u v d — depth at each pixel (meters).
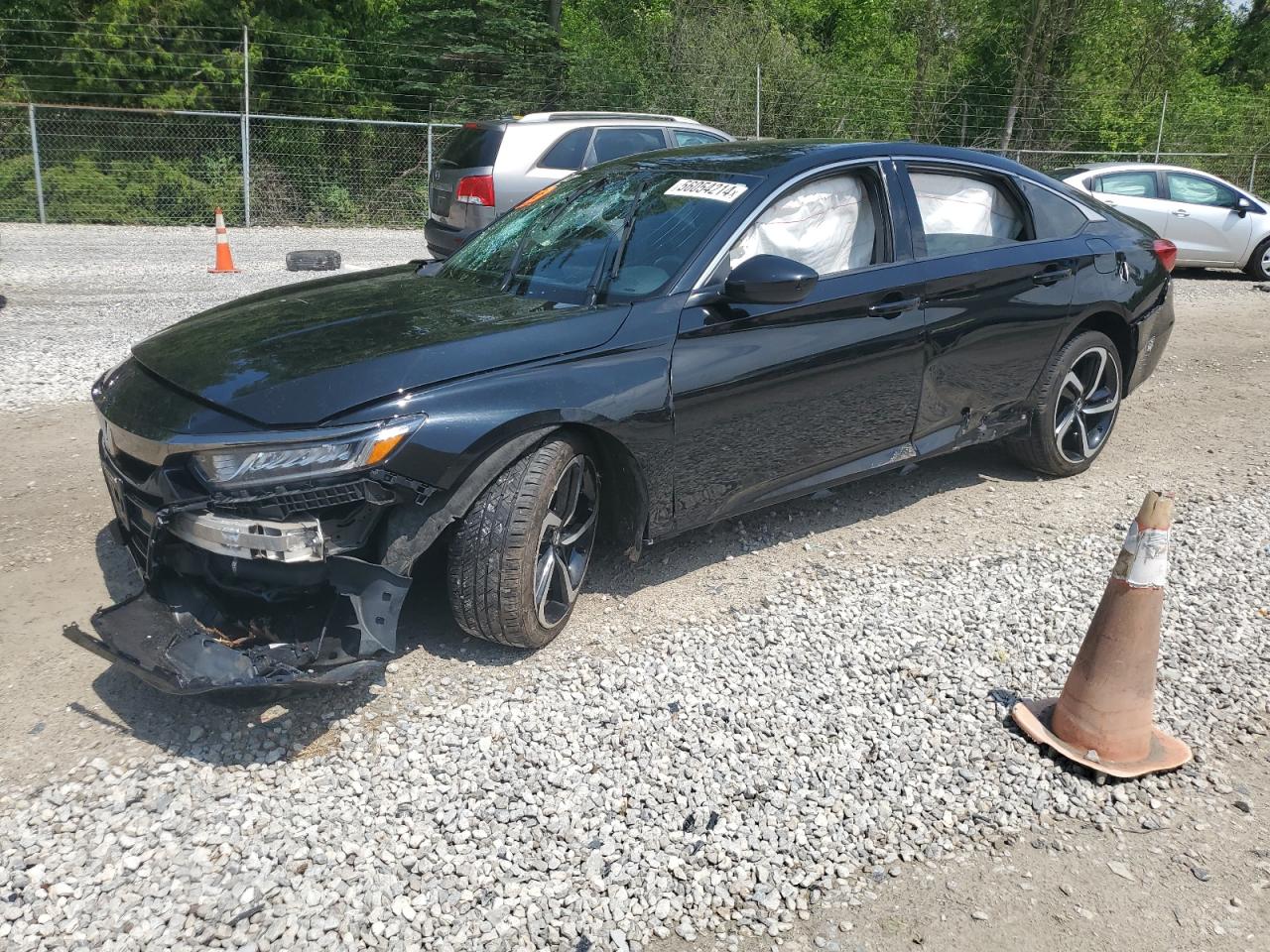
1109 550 4.66
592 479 3.73
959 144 27.11
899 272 4.43
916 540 4.72
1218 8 31.58
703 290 3.86
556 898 2.56
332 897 2.52
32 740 3.05
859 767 3.10
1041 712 3.38
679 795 2.93
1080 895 2.66
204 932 2.40
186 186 18.50
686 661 3.61
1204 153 26.11
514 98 21.97
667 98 22.88
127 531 3.48
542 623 3.54
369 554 3.18
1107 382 5.53
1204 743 3.30
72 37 19.31
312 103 20.41
